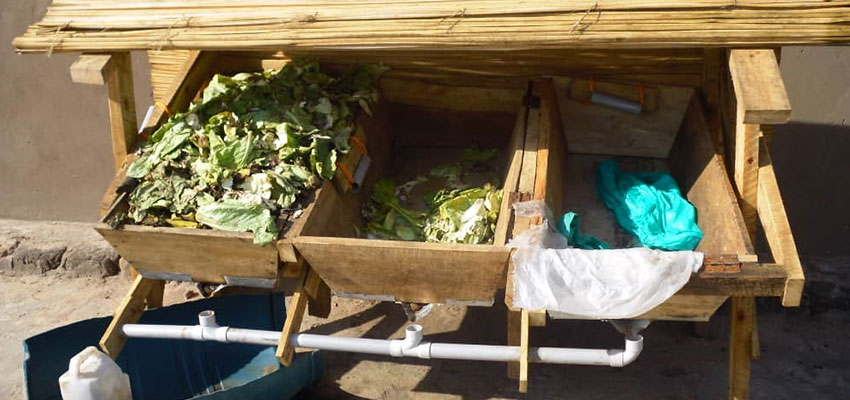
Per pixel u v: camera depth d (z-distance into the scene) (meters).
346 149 4.55
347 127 4.67
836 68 4.88
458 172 5.10
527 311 3.87
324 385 4.71
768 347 4.89
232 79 4.83
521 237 3.87
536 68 4.95
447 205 4.75
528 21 3.99
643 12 3.93
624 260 3.68
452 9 4.08
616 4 3.95
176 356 4.70
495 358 3.96
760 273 3.61
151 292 4.70
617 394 4.55
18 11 5.54
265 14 4.27
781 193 5.21
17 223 6.09
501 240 3.97
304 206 4.23
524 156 4.41
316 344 4.09
